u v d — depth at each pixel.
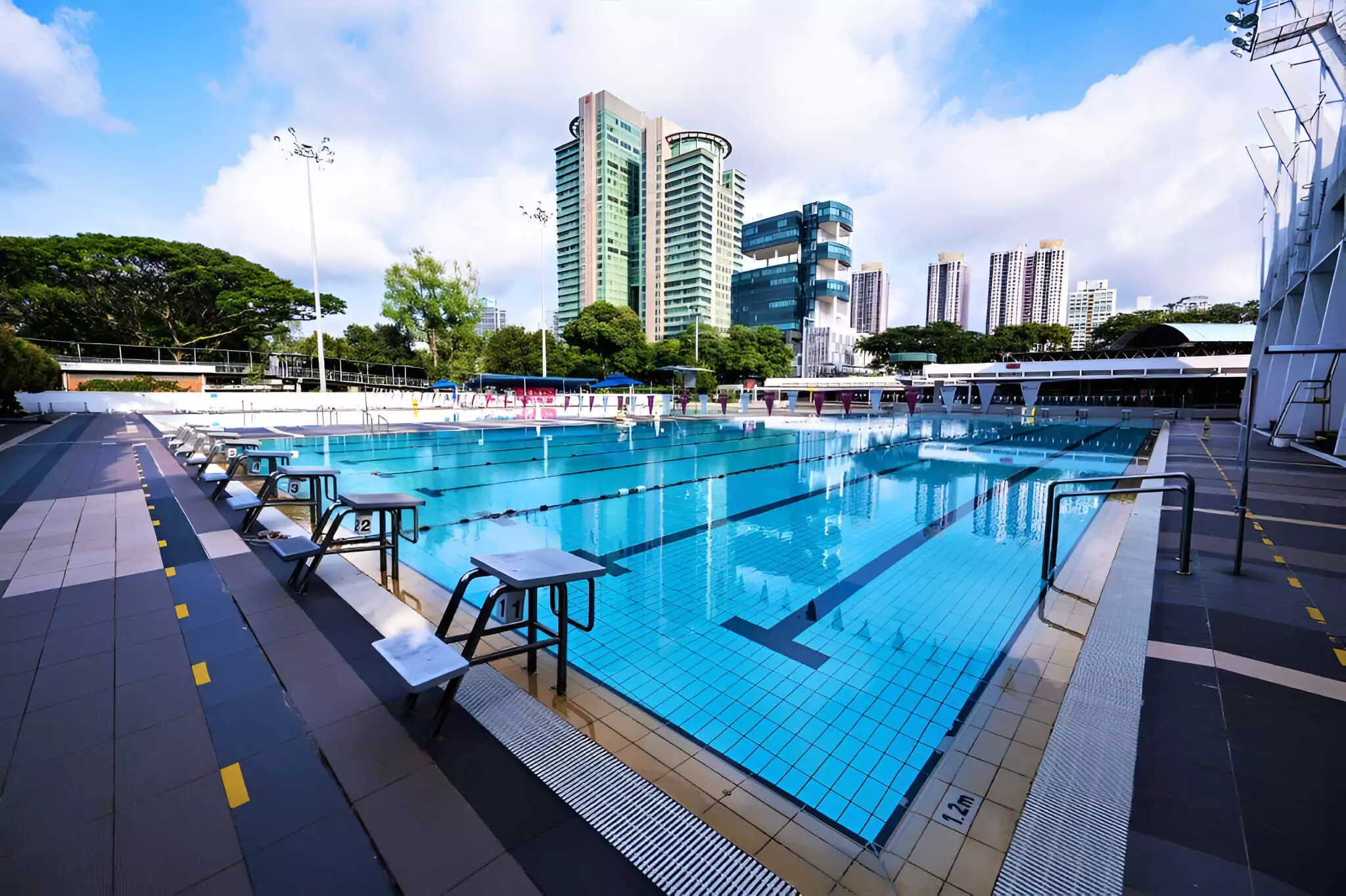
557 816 1.76
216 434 9.54
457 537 6.09
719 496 8.48
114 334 31.62
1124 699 2.47
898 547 5.76
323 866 1.54
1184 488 4.13
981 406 33.72
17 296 27.03
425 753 2.04
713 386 41.00
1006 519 6.90
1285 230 17.31
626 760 2.10
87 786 1.82
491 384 33.28
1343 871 1.53
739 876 1.57
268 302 32.41
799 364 85.69
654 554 5.55
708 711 2.80
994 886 1.55
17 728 2.13
